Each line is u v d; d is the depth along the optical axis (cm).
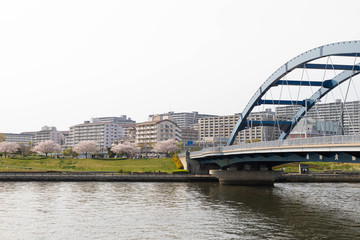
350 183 10794
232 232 4075
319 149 5009
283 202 6347
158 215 5078
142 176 10781
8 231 4131
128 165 14538
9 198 6706
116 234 3997
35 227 4328
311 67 7862
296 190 8450
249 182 9650
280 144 6028
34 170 12638
